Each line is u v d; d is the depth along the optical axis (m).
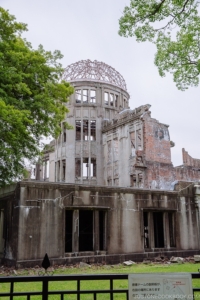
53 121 17.48
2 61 13.89
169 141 31.16
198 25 10.83
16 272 12.50
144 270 13.11
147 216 17.81
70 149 37.62
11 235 14.23
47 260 3.68
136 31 10.84
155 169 29.08
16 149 15.67
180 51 11.58
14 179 17.53
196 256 16.23
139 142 32.34
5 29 16.02
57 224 14.53
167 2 9.88
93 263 15.00
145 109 31.11
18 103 14.41
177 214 18.66
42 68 17.06
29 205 14.03
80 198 15.38
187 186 19.59
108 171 36.16
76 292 3.30
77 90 39.28
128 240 16.30
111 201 16.27
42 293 3.28
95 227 15.55
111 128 36.25
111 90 40.03
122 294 7.91
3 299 7.80
